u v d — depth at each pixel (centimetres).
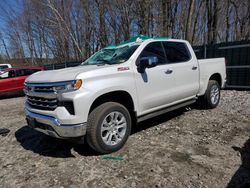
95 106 392
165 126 514
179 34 2119
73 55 2450
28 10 2884
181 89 515
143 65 416
